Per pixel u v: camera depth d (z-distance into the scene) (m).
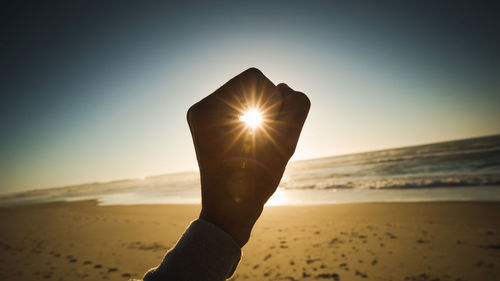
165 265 0.34
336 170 37.44
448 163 27.48
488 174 17.33
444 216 8.70
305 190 20.31
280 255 6.16
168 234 8.70
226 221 0.36
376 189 16.73
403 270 4.94
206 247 0.34
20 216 17.19
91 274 5.63
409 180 18.84
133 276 5.42
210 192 0.37
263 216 11.16
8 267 6.36
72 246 7.95
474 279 4.46
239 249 0.36
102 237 8.90
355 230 7.83
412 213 9.47
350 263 5.41
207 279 0.33
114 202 23.08
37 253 7.42
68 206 22.33
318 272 5.11
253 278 5.09
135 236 8.74
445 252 5.62
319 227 8.49
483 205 9.56
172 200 20.34
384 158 45.75
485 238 6.29
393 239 6.71
